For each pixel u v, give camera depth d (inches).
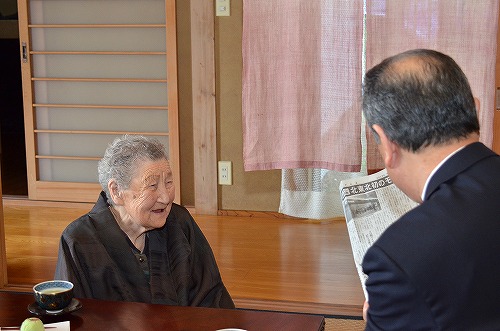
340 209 169.3
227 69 168.6
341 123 149.5
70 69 183.8
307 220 171.6
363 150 163.5
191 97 174.7
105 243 74.3
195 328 60.6
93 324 61.2
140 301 74.1
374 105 47.4
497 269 42.6
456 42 140.2
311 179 168.2
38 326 55.9
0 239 129.7
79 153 188.5
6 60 283.4
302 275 135.7
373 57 144.5
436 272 42.2
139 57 178.9
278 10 147.6
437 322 42.2
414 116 45.6
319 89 149.6
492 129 141.3
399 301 42.8
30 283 132.0
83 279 72.2
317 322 62.1
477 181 45.3
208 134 172.2
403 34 142.9
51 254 148.9
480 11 137.8
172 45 172.1
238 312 63.9
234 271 138.3
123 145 75.4
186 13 170.7
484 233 43.1
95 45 181.5
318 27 146.9
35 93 187.2
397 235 44.0
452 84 45.6
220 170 174.2
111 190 75.2
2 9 276.7
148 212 74.6
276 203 173.6
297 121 151.3
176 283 77.0
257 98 151.3
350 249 150.9
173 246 78.7
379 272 43.6
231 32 166.4
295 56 148.7
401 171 48.4
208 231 163.8
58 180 190.7
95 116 185.0
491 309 42.4
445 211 44.0
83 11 180.5
